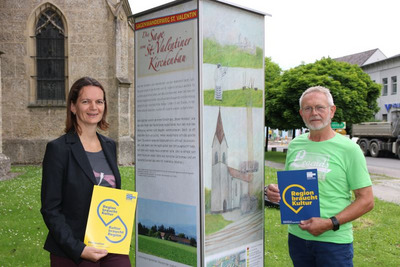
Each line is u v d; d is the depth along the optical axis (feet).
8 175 42.47
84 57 57.06
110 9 56.39
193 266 10.47
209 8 10.12
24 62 56.49
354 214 9.32
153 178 11.43
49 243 8.38
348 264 9.54
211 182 10.28
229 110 10.68
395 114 85.66
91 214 8.09
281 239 20.62
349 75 67.97
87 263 8.34
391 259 18.15
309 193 9.50
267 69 113.91
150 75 11.35
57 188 8.14
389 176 52.95
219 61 10.37
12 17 56.24
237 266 11.03
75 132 8.65
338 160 9.71
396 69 130.41
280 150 118.21
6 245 18.48
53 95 57.41
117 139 56.65
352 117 65.36
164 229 11.17
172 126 10.78
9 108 56.29
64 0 56.49
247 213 11.26
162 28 10.93
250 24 11.16
